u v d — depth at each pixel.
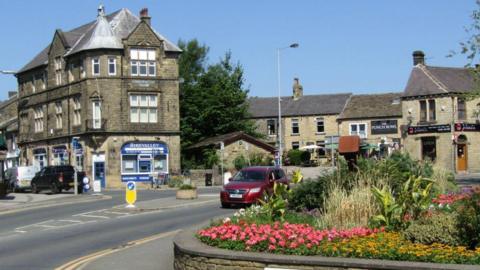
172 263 13.34
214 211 24.75
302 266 9.52
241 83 65.81
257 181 25.84
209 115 62.25
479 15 29.50
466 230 9.64
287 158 66.44
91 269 12.83
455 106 51.84
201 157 60.00
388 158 18.19
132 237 18.20
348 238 10.46
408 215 11.73
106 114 50.34
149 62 51.88
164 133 51.91
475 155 52.19
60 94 54.44
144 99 51.59
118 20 53.41
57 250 15.98
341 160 16.14
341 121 66.94
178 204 28.28
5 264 13.92
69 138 53.12
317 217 13.49
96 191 41.56
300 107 72.69
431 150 53.06
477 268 8.32
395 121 64.06
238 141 55.91
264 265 9.87
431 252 9.18
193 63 73.94
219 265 10.34
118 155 50.44
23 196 38.62
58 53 55.16
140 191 42.72
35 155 59.25
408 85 54.66
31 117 59.94
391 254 9.35
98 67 50.69
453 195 16.55
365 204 12.50
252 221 12.53
